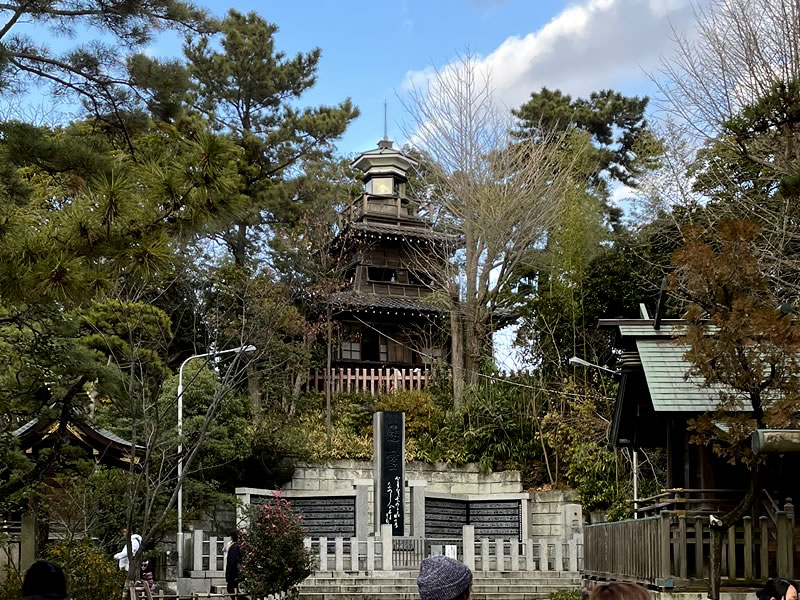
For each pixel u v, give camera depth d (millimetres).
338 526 30328
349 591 24703
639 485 31266
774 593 9109
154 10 11953
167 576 27609
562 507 31234
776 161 19344
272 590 19062
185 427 27281
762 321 12102
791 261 19688
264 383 35031
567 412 34219
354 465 34156
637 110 43531
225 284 28047
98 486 20109
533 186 35500
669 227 32062
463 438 35031
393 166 43375
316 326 35219
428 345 41062
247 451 30406
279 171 36344
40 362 15266
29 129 10711
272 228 36188
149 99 12062
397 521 30578
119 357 19844
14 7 11297
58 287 8266
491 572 26516
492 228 35312
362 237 40438
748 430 12609
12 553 16094
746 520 13742
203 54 35438
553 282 35281
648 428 18828
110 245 8609
